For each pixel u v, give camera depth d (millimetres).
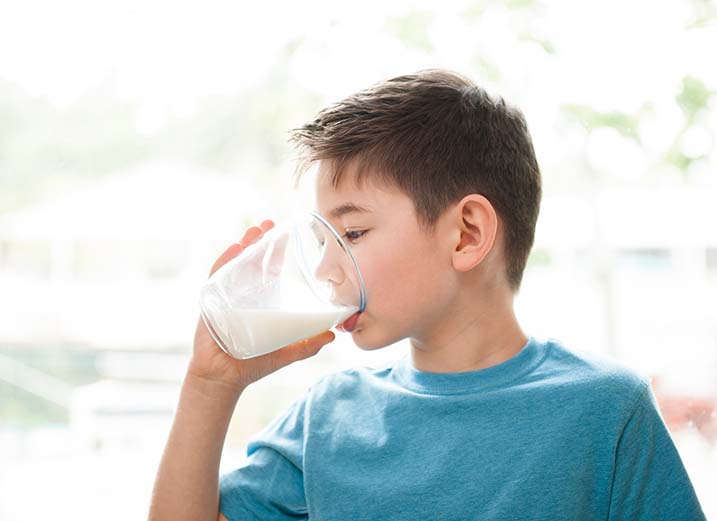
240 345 920
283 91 2170
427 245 965
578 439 933
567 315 1932
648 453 952
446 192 974
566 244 1937
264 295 914
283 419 1110
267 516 1031
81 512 2211
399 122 979
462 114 1019
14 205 2369
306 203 1047
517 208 1041
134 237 2307
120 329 2311
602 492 933
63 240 2355
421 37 2012
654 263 1896
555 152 1921
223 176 2246
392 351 2008
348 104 1009
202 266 2258
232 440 2080
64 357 2340
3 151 2352
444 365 1017
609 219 1919
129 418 2297
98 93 2316
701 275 1862
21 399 2354
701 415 1792
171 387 2271
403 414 1006
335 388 1085
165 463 979
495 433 952
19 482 2273
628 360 1888
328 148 969
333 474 994
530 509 908
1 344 2361
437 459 956
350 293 914
